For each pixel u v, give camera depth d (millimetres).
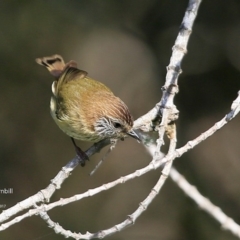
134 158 13781
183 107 13414
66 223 12984
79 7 13453
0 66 13500
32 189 13461
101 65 13977
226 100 13289
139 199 13453
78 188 13406
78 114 8109
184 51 7262
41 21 13523
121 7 13453
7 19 13383
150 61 13789
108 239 12898
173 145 6543
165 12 13266
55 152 13781
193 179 13039
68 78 8930
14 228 12805
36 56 13594
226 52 13008
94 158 13719
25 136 13805
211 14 12852
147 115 7707
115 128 7863
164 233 12875
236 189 13055
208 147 13484
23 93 13805
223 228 6211
